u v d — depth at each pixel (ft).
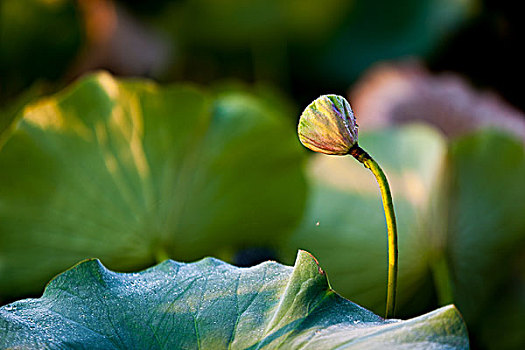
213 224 8.29
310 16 16.65
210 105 8.34
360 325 6.72
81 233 8.14
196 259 8.32
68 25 15.31
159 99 8.21
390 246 6.86
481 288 8.70
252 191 8.38
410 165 8.74
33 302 6.89
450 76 13.00
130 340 6.80
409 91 12.38
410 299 8.46
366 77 14.66
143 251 8.17
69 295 6.92
